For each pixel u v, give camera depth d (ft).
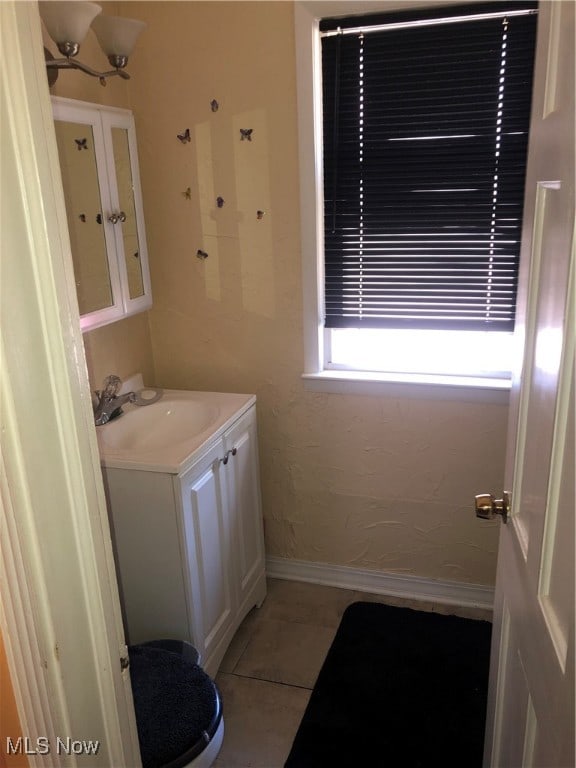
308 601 8.41
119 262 7.02
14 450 2.56
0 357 2.46
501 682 4.16
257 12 6.90
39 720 2.92
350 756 6.09
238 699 6.83
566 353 2.56
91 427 2.88
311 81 6.91
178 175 7.68
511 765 3.69
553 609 2.80
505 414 7.48
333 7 6.63
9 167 2.40
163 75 7.37
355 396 7.90
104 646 3.05
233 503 7.24
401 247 7.40
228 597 7.25
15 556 2.67
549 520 2.84
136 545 6.24
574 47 2.58
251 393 8.30
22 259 2.48
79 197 6.39
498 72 6.64
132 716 3.39
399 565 8.43
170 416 7.48
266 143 7.29
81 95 6.83
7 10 2.29
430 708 6.60
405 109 6.98
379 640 7.60
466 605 8.24
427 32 6.73
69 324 2.68
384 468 8.09
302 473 8.43
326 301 7.86
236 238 7.73
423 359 7.97
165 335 8.39
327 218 7.54
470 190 7.04
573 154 2.53
